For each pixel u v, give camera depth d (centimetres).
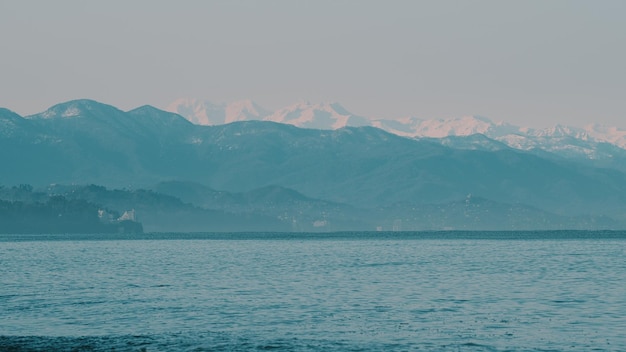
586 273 17000
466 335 9056
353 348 8344
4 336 8981
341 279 15800
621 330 9338
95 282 15450
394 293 13075
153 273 17800
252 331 9350
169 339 8794
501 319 10144
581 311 10806
